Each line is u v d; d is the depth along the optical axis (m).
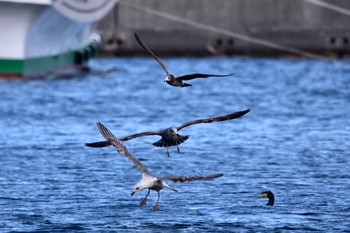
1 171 33.66
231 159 36.56
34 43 65.50
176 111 53.34
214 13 90.94
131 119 49.28
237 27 91.19
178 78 17.98
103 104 55.88
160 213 27.14
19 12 62.25
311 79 73.25
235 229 25.28
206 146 39.78
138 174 33.47
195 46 91.25
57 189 30.53
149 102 57.69
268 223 25.94
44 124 46.69
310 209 27.64
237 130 45.00
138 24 91.44
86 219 26.48
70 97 59.00
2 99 56.69
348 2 90.00
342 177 32.88
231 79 73.69
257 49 91.38
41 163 35.38
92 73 76.19
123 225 25.78
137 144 40.44
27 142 40.62
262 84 69.81
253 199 28.97
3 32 63.25
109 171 33.94
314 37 90.56
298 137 42.72
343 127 46.28
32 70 66.38
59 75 72.12
